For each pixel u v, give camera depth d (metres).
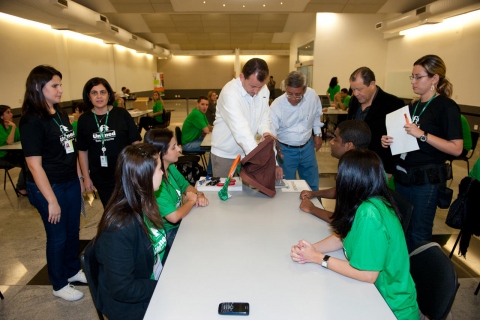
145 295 1.18
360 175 1.13
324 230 1.49
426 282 1.21
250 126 2.17
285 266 1.19
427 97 1.89
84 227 3.21
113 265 1.11
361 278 1.09
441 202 1.89
